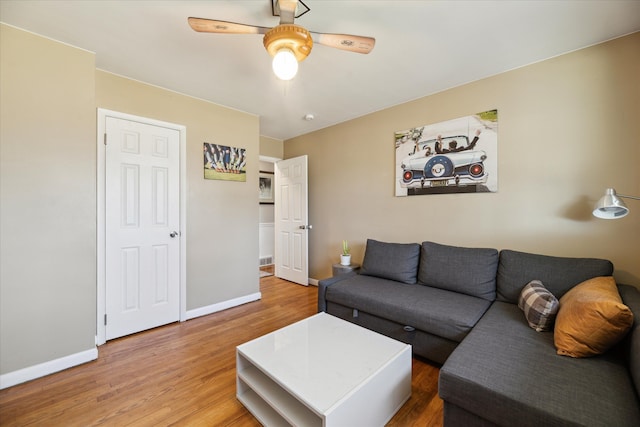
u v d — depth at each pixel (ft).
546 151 7.06
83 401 5.26
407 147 9.74
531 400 3.40
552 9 5.29
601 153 6.37
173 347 7.38
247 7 5.30
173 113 8.93
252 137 11.09
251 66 7.42
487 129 7.96
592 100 6.47
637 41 5.97
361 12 5.38
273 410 4.82
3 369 5.67
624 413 3.09
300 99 9.62
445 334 6.00
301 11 5.34
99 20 5.62
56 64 6.30
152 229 8.55
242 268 10.79
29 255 5.97
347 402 3.83
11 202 5.78
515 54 6.85
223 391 5.59
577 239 6.68
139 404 5.20
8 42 5.77
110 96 7.73
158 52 6.77
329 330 5.98
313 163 13.43
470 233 8.32
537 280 6.30
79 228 6.58
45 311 6.14
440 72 7.72
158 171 8.68
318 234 13.20
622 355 4.17
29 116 5.98
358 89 8.81
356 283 8.47
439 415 4.87
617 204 5.03
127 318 8.05
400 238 10.00
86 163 6.68
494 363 4.14
